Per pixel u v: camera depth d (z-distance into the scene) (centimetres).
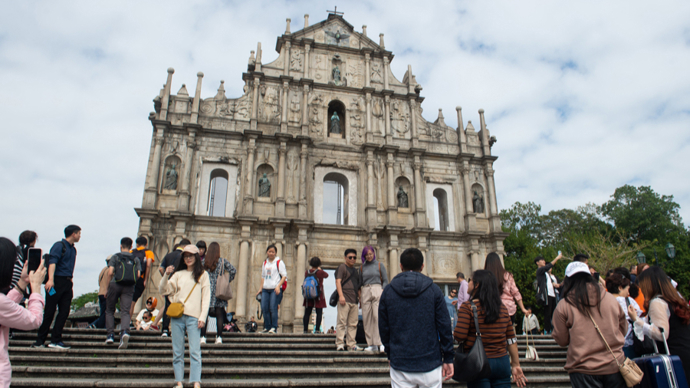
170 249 2959
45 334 1248
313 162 3412
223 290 1406
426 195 3559
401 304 677
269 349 1417
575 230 6381
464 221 3525
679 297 802
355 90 3675
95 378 1085
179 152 3184
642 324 909
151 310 2233
